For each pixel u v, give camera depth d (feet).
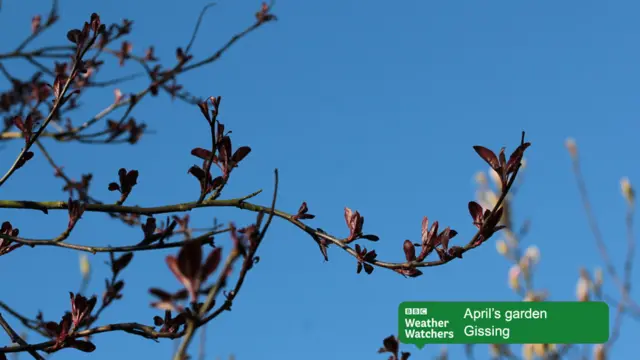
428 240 7.68
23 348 7.54
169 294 6.41
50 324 7.56
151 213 7.83
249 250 6.88
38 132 7.84
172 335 7.53
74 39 7.89
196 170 7.79
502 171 7.52
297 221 7.86
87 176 8.78
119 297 7.56
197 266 6.16
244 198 7.86
